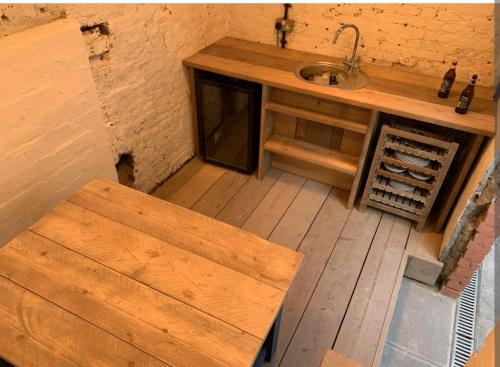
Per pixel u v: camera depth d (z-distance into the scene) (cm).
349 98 221
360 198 274
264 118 260
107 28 196
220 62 259
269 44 291
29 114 164
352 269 225
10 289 127
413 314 216
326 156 263
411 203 245
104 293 126
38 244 142
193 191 279
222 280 132
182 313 121
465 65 240
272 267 138
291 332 193
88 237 146
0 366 140
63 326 117
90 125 196
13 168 165
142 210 160
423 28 239
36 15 162
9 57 148
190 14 252
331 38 269
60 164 187
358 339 191
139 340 114
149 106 245
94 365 108
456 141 229
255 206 267
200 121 287
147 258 139
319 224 255
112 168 223
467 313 218
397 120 246
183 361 109
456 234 208
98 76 201
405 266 228
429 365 193
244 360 110
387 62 261
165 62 246
